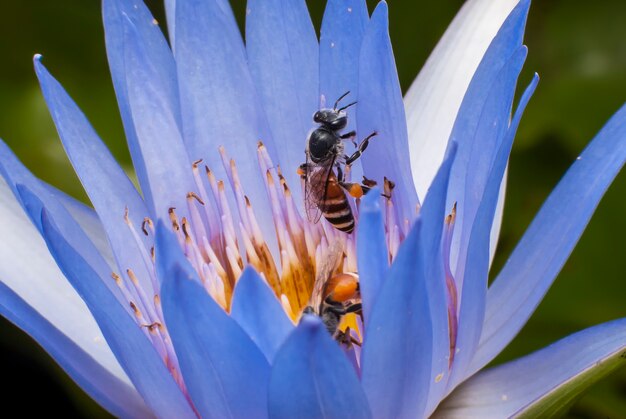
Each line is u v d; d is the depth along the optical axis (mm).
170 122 194
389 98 187
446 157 176
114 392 185
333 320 189
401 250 174
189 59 195
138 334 179
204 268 196
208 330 174
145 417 186
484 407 187
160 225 176
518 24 188
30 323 181
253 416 178
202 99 196
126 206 191
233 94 197
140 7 195
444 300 180
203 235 197
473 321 183
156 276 189
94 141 190
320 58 196
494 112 184
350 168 201
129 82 192
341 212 200
